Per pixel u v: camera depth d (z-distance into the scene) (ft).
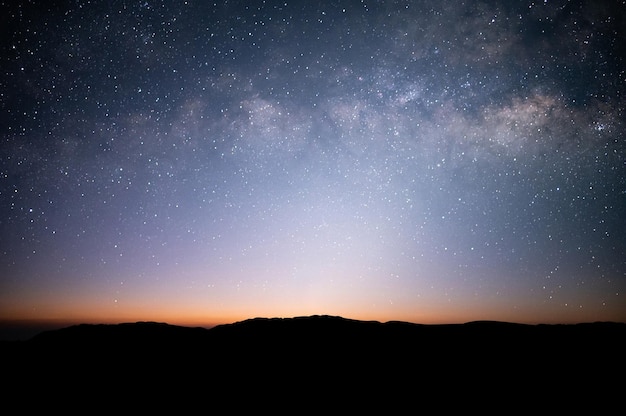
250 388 31.22
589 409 26.99
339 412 26.96
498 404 28.04
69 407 27.50
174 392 30.32
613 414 26.16
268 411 27.07
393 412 26.94
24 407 27.48
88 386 31.30
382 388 31.22
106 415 26.25
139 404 28.12
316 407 27.78
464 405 27.96
